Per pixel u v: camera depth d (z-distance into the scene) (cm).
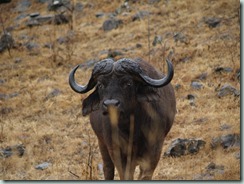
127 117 3241
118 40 7062
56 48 7175
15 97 5956
